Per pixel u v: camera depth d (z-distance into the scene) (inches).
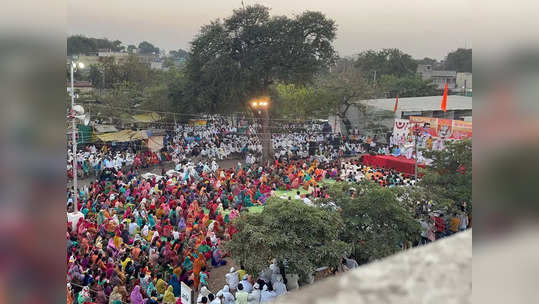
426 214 714.2
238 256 524.7
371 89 1904.5
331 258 532.1
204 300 509.7
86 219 783.7
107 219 735.1
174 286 576.1
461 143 765.9
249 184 1080.2
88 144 1450.5
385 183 1021.2
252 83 1605.6
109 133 1489.9
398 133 1386.6
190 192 946.1
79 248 628.1
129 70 2190.0
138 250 613.3
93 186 983.0
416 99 1945.1
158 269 593.3
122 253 604.7
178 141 1612.9
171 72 2284.7
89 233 683.4
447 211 733.3
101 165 1222.9
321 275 572.4
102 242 671.8
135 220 764.6
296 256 511.5
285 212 538.6
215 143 1624.0
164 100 1801.2
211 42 1563.7
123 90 1957.4
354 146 1680.6
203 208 932.0
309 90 1897.1
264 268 505.0
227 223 748.6
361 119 1884.8
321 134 1817.2
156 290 539.2
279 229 531.2
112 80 2167.8
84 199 888.3
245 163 1518.2
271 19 1553.9
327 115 1868.8
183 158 1450.5
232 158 1619.1
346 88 1843.0
